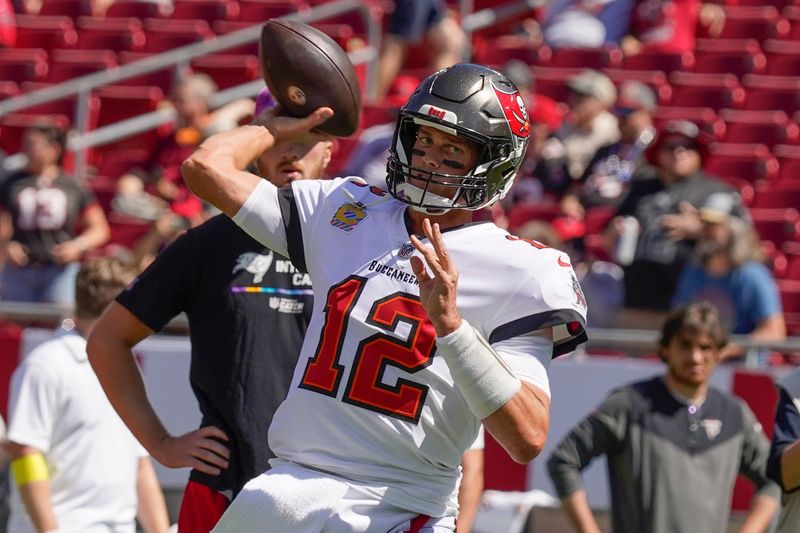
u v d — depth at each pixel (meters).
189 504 12.42
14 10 46.66
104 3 46.28
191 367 12.72
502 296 10.10
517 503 21.20
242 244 12.49
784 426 13.43
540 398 9.86
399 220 10.60
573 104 33.03
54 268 29.88
